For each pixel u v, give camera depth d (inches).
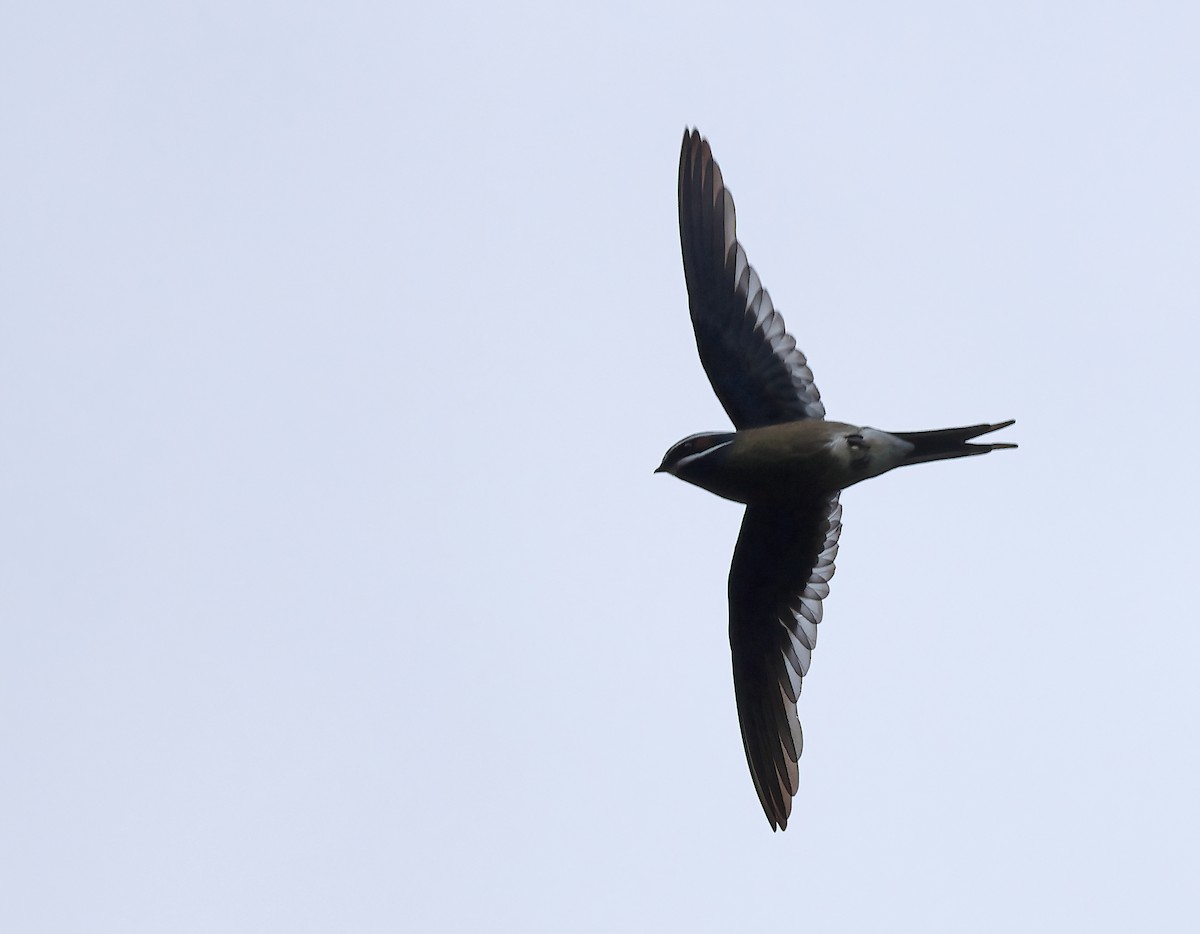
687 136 631.2
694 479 609.3
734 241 617.9
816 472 601.3
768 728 647.1
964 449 599.8
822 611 630.5
